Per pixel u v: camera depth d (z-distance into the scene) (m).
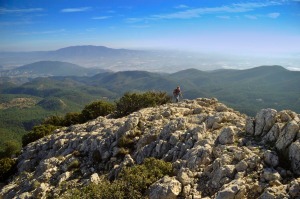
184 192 17.00
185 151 22.02
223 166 17.53
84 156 29.09
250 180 15.86
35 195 24.27
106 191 18.95
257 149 18.92
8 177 35.03
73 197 19.75
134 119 29.88
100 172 25.22
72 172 26.44
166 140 24.97
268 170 16.31
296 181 14.09
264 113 21.50
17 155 41.00
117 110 43.88
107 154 26.97
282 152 17.81
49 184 25.61
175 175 19.72
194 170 18.94
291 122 18.27
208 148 20.27
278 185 15.03
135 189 18.67
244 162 17.12
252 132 21.56
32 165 34.50
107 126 34.50
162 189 17.06
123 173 20.86
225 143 20.88
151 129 27.69
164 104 40.97
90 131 36.06
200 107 32.69
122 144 27.11
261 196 14.16
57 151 33.38
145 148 24.84
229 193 14.66
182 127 25.72
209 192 16.69
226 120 25.84
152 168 20.30
